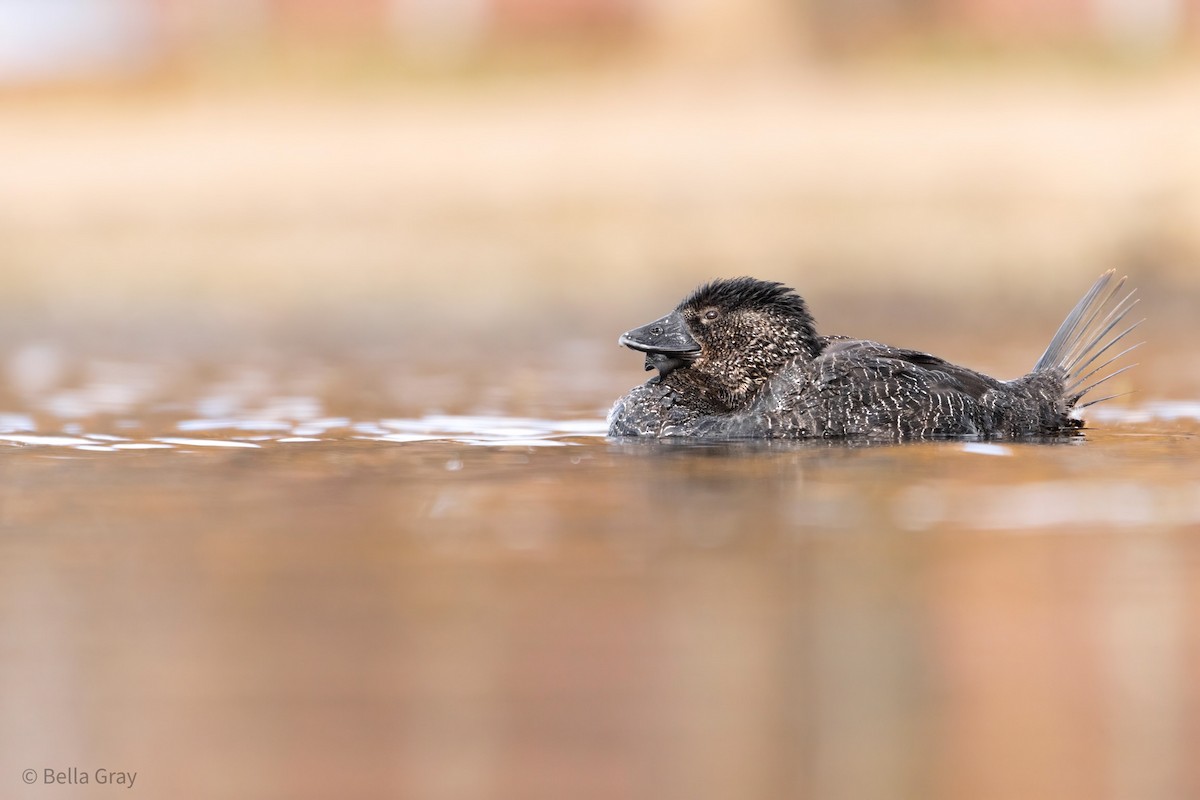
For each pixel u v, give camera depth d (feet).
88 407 52.75
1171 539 31.35
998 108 129.49
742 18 156.66
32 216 117.91
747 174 118.21
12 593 27.94
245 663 24.11
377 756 20.65
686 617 26.27
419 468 39.78
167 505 35.19
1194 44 144.05
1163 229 100.53
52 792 19.74
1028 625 25.68
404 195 119.03
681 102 140.05
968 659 24.20
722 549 30.73
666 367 46.09
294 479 38.37
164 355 72.13
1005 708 22.18
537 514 33.96
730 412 45.55
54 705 22.49
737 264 100.42
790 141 124.67
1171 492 35.88
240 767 20.30
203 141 135.54
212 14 170.40
